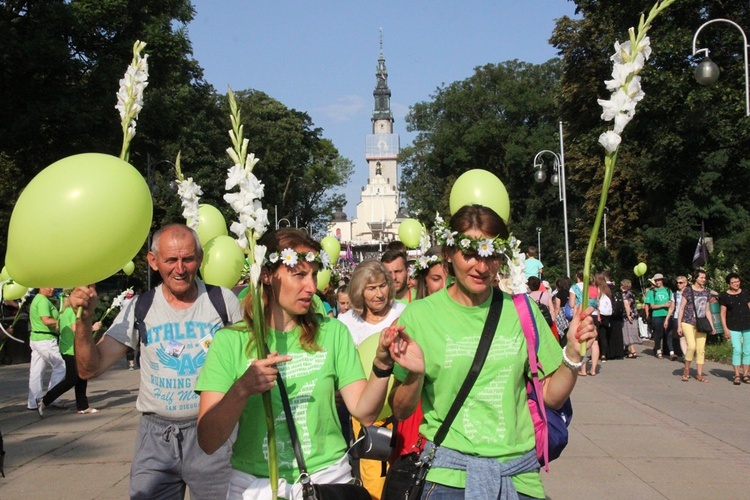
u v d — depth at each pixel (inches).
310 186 2972.4
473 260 127.6
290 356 121.9
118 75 780.6
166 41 841.5
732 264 781.3
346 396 128.4
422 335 131.3
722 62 977.5
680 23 970.1
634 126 1055.0
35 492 259.1
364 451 153.4
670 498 242.5
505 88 2297.0
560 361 135.9
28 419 408.2
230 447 165.5
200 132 1779.0
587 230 1445.6
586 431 347.9
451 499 126.3
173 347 163.3
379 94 6190.9
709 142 1033.5
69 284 139.2
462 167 2372.0
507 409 128.2
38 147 792.9
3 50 687.7
